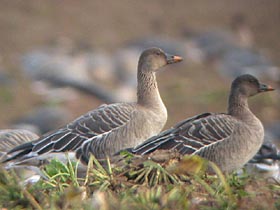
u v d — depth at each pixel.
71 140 11.32
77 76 23.05
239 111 11.08
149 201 8.36
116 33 26.83
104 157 11.35
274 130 19.89
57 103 21.72
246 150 10.75
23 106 21.62
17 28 26.38
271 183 9.51
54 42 25.88
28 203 8.52
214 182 9.09
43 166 10.57
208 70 24.69
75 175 9.31
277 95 22.67
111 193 8.79
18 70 23.78
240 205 8.35
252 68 24.89
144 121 11.54
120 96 22.34
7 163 11.02
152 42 25.61
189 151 10.53
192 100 22.28
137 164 9.30
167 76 24.12
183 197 8.45
